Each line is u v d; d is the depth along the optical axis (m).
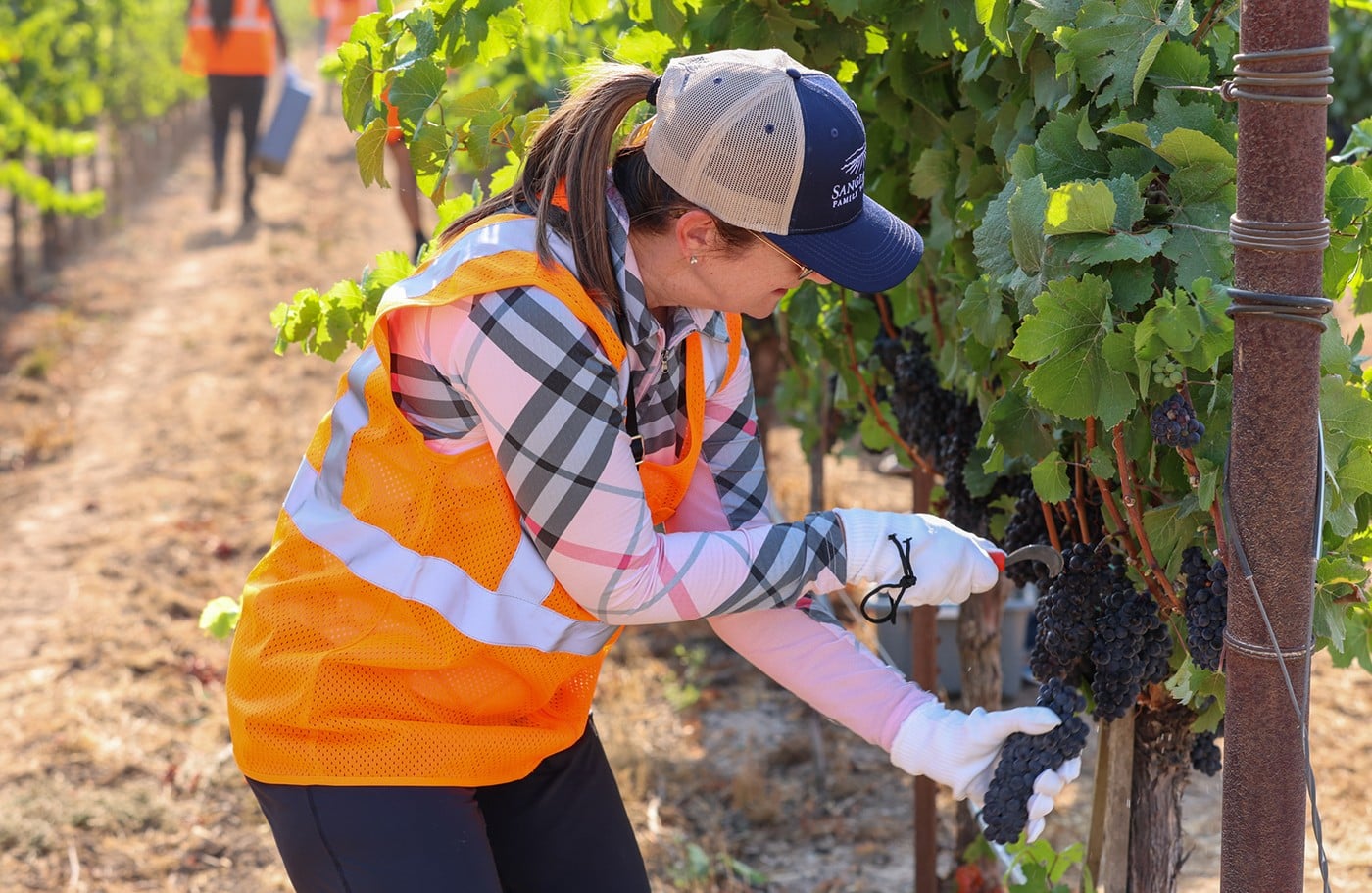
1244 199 1.32
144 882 3.38
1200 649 1.64
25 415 7.08
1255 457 1.35
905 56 2.20
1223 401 1.57
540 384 1.46
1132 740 1.96
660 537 1.56
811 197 1.46
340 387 1.65
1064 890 2.12
